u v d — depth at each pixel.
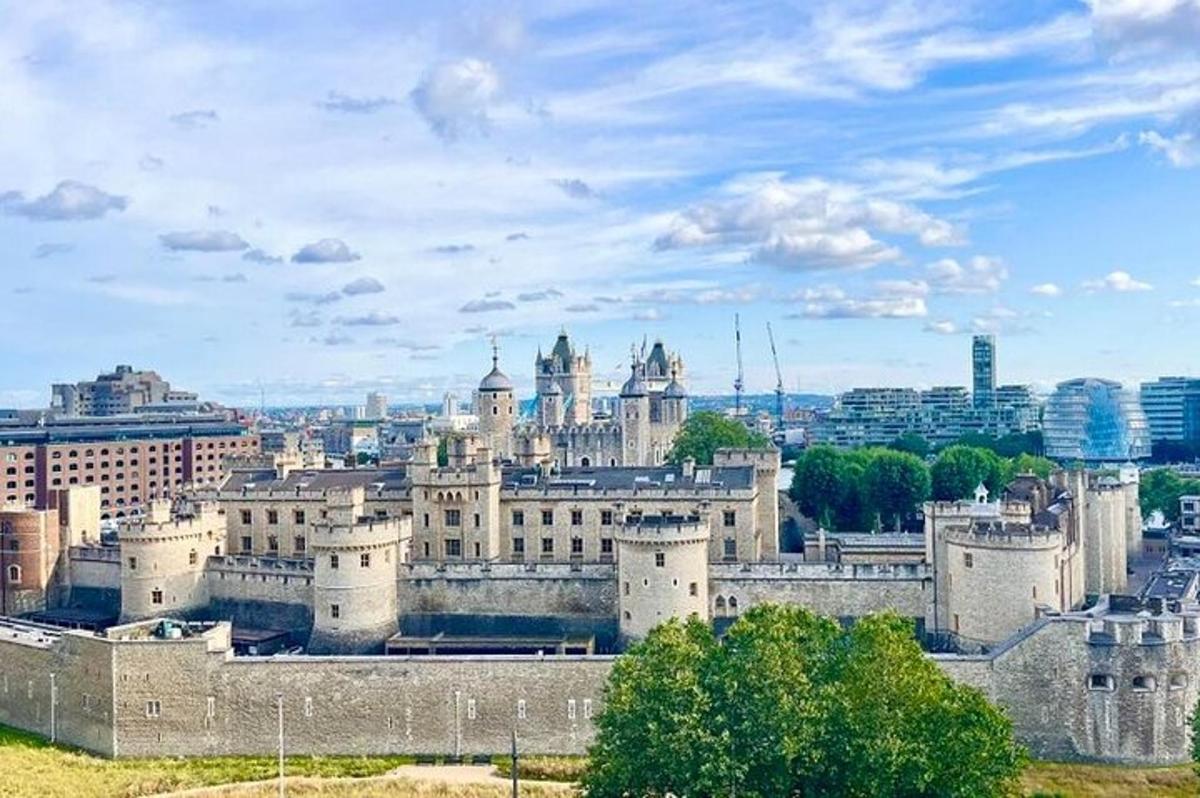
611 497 161.00
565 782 118.38
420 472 161.88
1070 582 143.62
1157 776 114.44
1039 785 113.12
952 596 136.75
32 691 137.75
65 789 113.38
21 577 174.75
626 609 138.12
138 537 155.00
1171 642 117.69
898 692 95.56
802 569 143.75
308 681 128.38
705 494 159.62
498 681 126.81
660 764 93.81
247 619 156.25
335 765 124.12
